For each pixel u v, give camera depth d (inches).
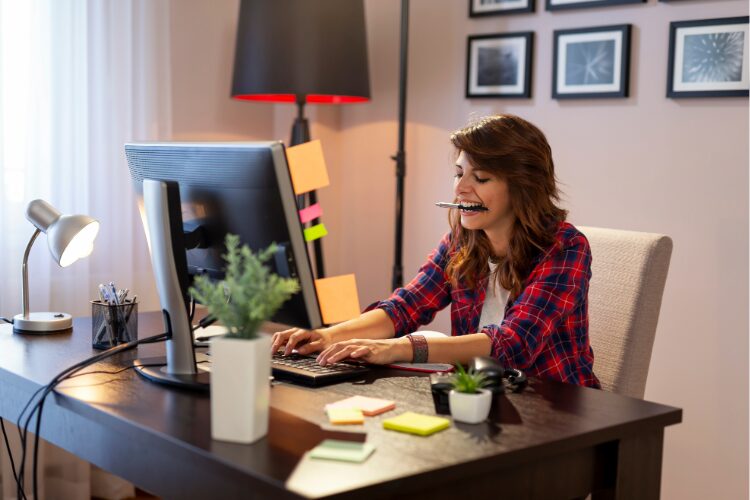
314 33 115.6
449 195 129.3
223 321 48.5
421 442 49.1
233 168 57.6
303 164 61.1
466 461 46.0
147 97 119.5
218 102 133.5
